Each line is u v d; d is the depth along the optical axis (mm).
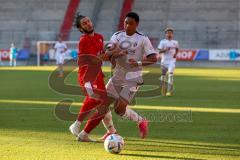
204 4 149500
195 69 119812
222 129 32625
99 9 151125
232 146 26609
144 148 25938
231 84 73812
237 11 147625
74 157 23531
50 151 24891
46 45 139625
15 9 157000
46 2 155875
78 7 152750
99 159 23141
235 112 41812
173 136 29844
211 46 144000
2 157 23344
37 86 68562
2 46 151500
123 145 24844
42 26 152875
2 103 47625
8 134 30047
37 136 29359
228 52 136375
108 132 28516
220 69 119812
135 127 33188
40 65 138250
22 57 143500
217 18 147500
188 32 146000
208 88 66812
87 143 27266
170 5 150750
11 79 82438
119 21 146000
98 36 29609
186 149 25719
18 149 25281
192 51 138375
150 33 146250
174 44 58562
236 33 144625
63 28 150125
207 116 39125
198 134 30578
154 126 33812
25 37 151625
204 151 25188
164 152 24906
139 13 149875
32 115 38906
